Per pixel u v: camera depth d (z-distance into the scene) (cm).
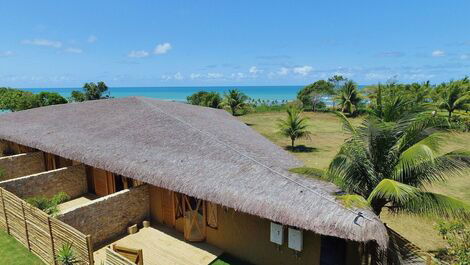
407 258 762
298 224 711
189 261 961
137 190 1170
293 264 875
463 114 3434
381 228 658
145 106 1659
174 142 1185
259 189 830
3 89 4553
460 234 918
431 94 4078
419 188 831
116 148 1214
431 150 727
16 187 1193
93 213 1020
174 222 1156
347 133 943
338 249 952
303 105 5419
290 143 2780
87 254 760
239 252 990
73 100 5403
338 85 6078
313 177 865
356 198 718
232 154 1031
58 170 1340
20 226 985
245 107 4856
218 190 863
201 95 4634
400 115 911
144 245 1048
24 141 1515
